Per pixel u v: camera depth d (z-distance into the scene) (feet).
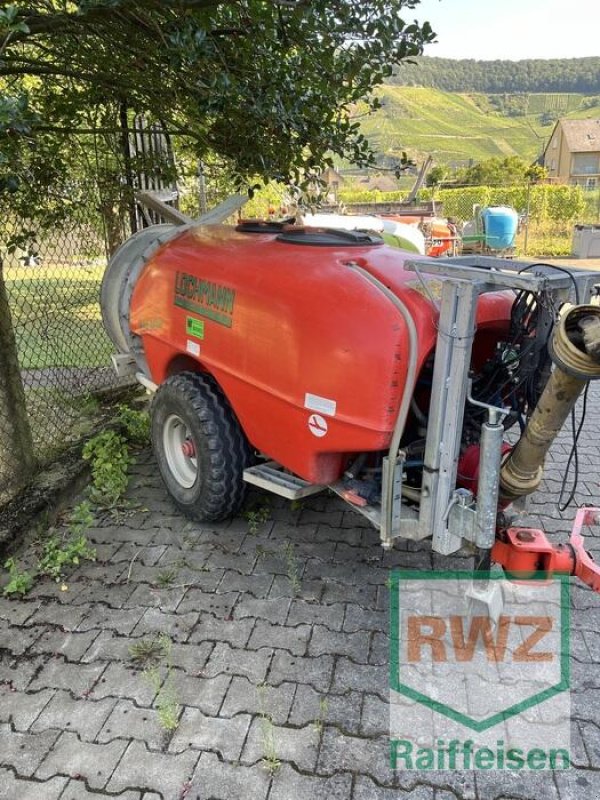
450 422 8.32
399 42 11.16
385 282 9.27
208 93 11.30
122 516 13.14
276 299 9.80
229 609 10.30
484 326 9.86
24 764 7.63
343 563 11.54
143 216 20.40
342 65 11.74
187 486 12.74
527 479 8.76
